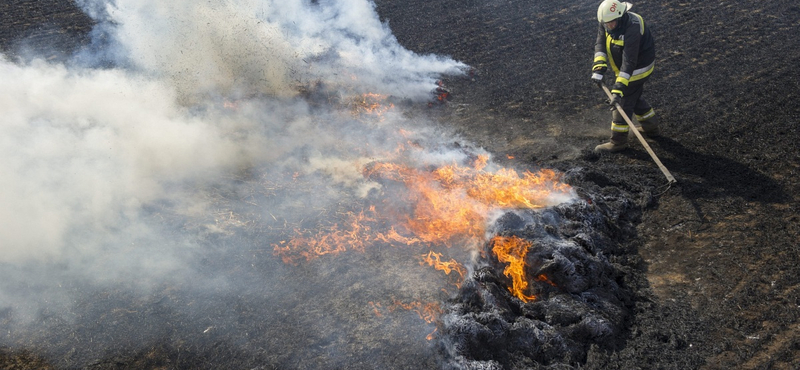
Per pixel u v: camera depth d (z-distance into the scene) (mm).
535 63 9266
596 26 10609
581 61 9219
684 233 5129
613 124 6457
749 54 9094
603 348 3904
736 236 4988
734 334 3975
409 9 12109
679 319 4141
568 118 7578
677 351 3863
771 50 9180
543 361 3836
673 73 8664
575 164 6367
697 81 8336
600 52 6434
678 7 11391
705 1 11586
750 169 6016
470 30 10828
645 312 4238
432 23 11281
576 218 5059
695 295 4383
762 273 4516
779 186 5660
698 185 5805
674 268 4723
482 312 4066
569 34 10344
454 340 3855
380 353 3914
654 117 6715
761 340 3896
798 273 4461
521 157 6637
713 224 5195
